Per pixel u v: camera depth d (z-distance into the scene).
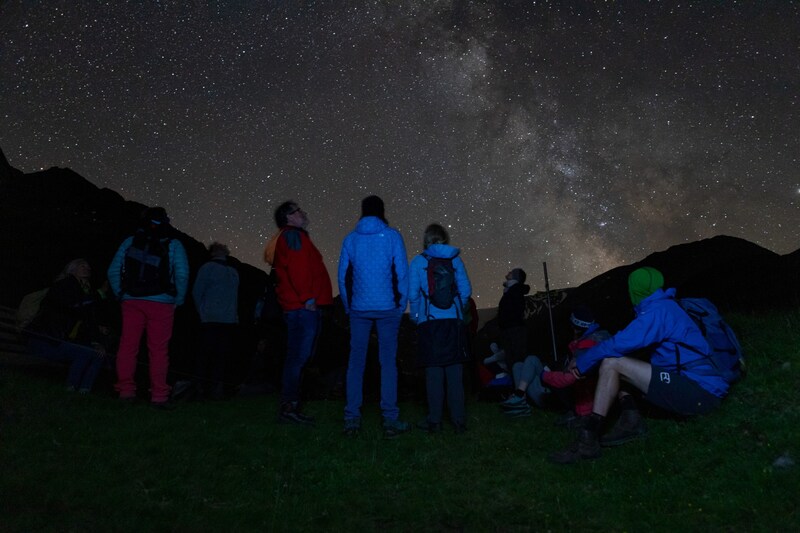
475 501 4.43
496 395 7.53
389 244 5.96
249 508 4.26
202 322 7.85
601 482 4.50
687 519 3.88
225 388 8.82
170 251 6.66
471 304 8.16
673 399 4.93
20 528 3.74
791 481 3.98
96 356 6.79
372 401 7.67
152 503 4.22
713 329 5.12
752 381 5.30
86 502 4.16
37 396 6.18
